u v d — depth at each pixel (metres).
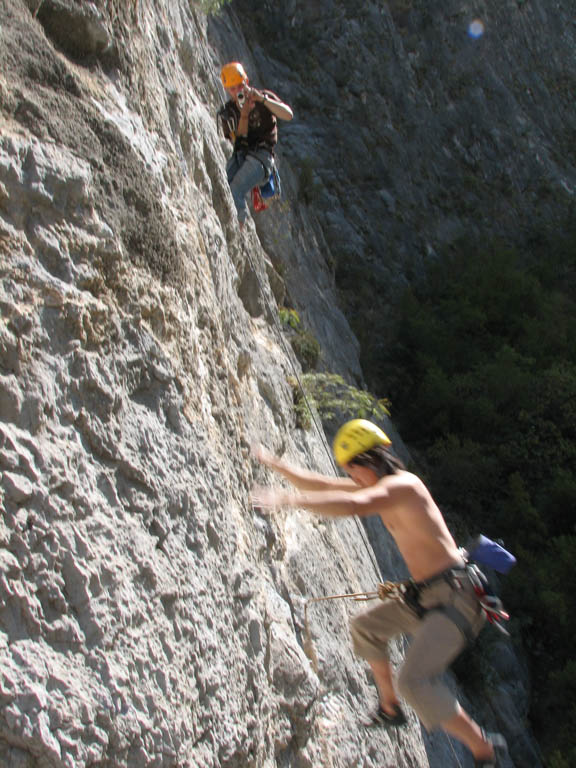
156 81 5.11
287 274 13.05
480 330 21.38
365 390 15.15
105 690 2.76
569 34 32.31
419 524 3.35
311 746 4.53
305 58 23.67
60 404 2.97
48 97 3.38
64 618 2.72
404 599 3.45
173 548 3.35
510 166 26.98
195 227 5.01
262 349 7.54
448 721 3.19
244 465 4.65
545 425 18.92
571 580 16.03
